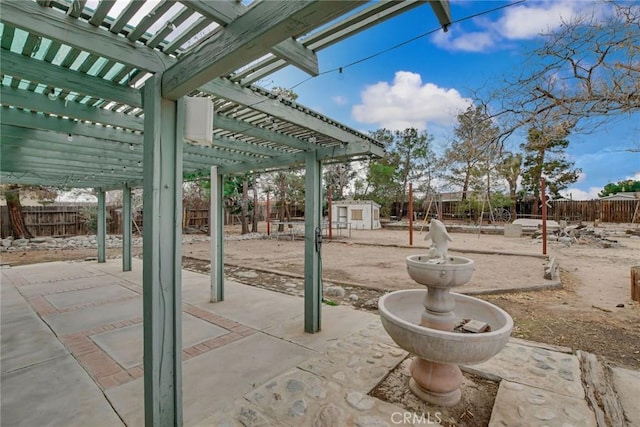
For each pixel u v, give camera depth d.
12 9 1.25
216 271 4.14
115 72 1.91
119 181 6.13
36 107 2.24
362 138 3.20
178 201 1.67
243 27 1.19
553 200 19.17
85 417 1.82
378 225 18.88
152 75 1.64
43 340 2.92
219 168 4.18
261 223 21.34
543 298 4.33
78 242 10.55
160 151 1.61
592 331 3.11
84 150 3.55
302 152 3.30
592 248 9.47
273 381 2.17
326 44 1.56
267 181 16.50
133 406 1.93
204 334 3.04
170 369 1.65
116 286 4.97
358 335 2.96
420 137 22.39
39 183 6.29
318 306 3.12
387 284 5.29
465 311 2.22
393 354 2.54
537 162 17.66
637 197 16.95
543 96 3.88
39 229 11.78
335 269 6.67
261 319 3.48
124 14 1.37
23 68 1.69
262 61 1.86
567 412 1.77
